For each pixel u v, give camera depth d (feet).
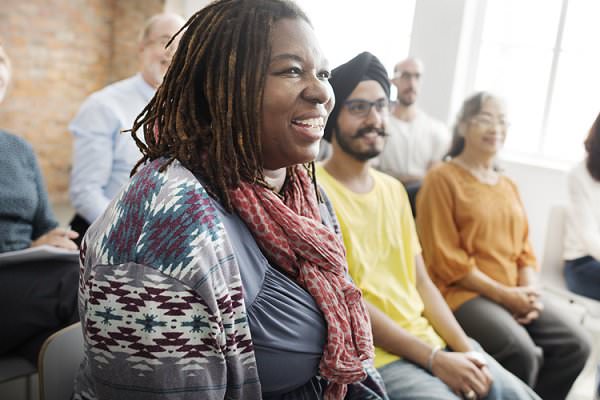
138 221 2.66
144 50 7.54
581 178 8.98
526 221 7.98
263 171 3.11
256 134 2.85
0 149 5.99
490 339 6.83
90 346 2.68
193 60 2.85
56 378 3.41
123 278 2.58
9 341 5.04
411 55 15.02
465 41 14.55
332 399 3.23
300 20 2.88
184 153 2.83
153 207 2.65
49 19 17.80
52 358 3.40
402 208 5.87
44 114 18.25
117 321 2.58
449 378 4.97
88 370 2.92
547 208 13.42
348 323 3.13
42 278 5.15
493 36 14.71
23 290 5.04
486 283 7.22
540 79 14.20
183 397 2.60
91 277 2.67
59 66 18.33
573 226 9.04
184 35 2.92
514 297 7.15
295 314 2.95
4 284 5.01
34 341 5.17
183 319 2.56
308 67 2.86
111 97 7.60
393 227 5.65
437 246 7.33
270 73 2.81
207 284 2.56
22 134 17.75
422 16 14.73
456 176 7.62
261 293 2.88
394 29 15.66
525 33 14.29
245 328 2.74
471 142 7.68
